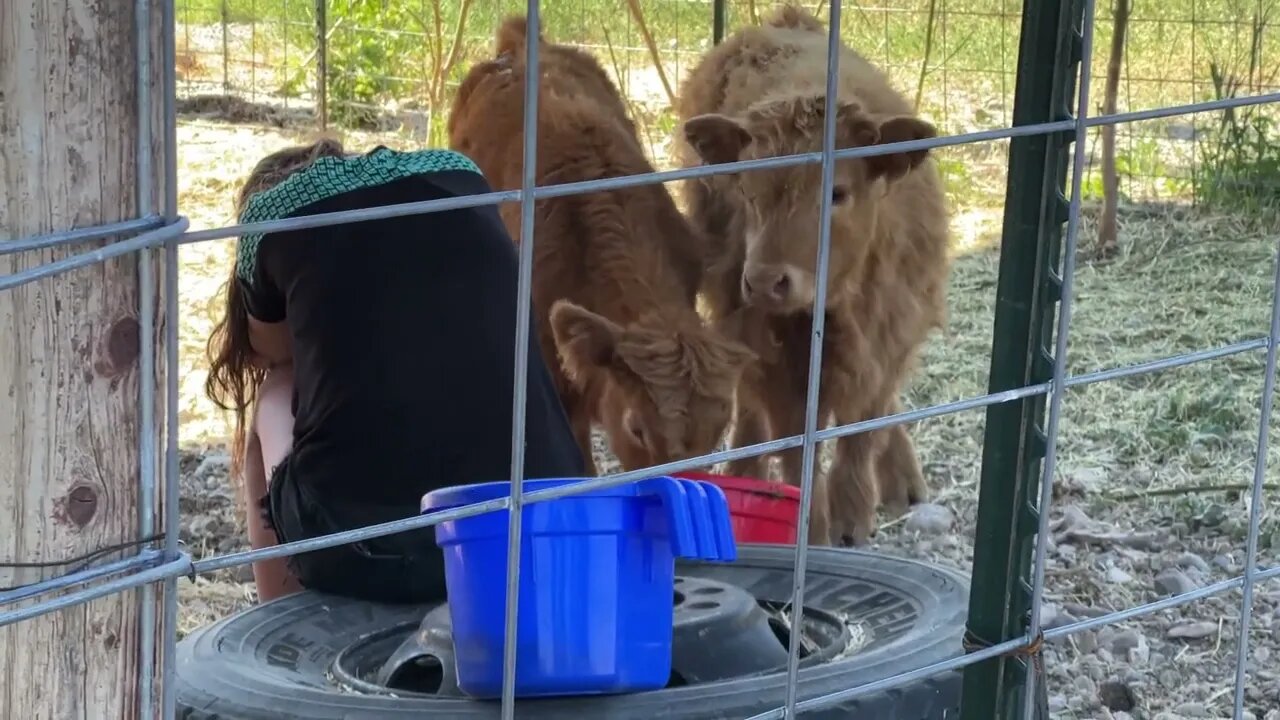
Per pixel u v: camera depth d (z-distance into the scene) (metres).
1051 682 3.59
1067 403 5.92
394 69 11.17
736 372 4.12
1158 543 4.57
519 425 1.54
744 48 5.51
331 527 3.05
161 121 1.39
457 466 3.09
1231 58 10.09
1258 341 2.32
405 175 3.24
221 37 12.89
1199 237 8.39
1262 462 2.38
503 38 5.95
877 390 4.77
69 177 1.36
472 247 3.20
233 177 9.19
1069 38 1.98
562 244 4.62
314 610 2.98
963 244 8.43
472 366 3.12
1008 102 10.79
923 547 4.71
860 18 11.27
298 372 3.21
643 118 10.02
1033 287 2.03
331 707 2.30
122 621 1.46
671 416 4.03
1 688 1.42
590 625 2.20
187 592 4.08
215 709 2.36
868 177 4.56
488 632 2.18
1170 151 9.75
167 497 1.39
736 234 4.81
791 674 1.82
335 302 3.12
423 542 3.02
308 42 12.16
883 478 5.14
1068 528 4.67
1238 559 4.45
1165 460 5.35
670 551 2.27
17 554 1.40
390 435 3.07
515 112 5.15
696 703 2.24
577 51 5.84
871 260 4.76
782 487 4.01
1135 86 10.26
